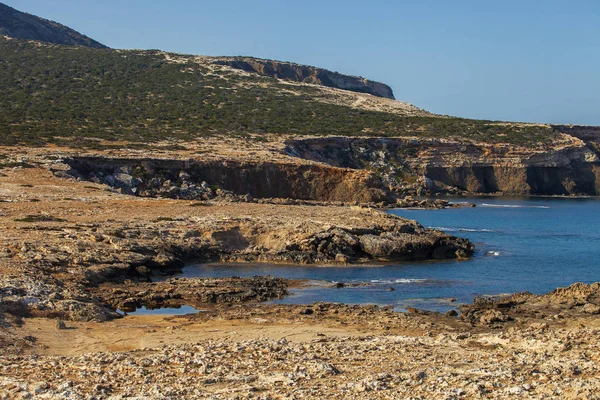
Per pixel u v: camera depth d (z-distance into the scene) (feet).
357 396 68.95
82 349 100.17
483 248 231.91
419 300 148.46
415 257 206.28
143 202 257.75
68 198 259.39
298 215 236.02
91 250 174.91
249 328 117.80
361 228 214.07
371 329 117.80
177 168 374.63
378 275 179.63
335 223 221.46
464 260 206.28
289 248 204.85
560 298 139.33
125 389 72.33
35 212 225.35
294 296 152.46
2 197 254.06
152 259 178.81
